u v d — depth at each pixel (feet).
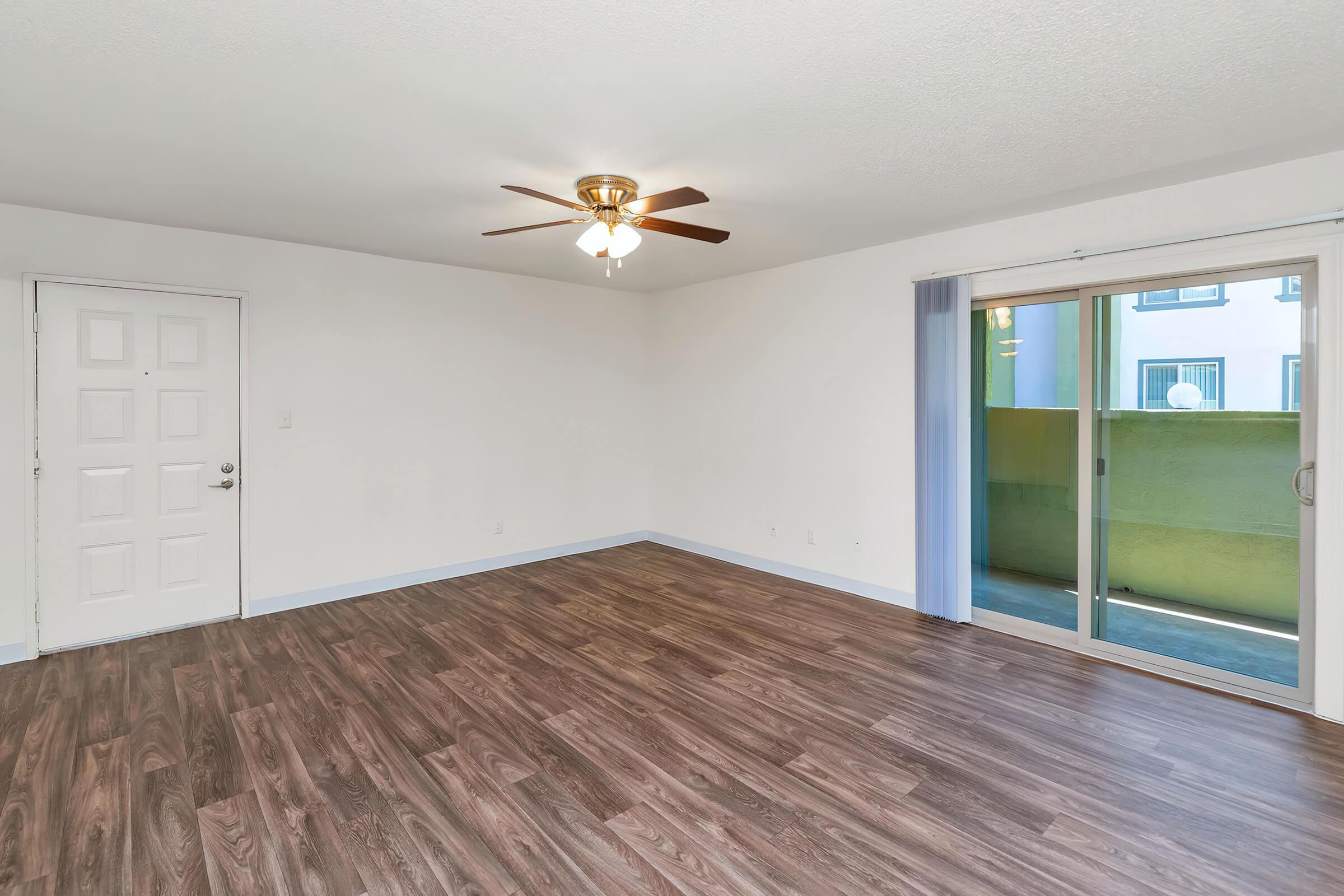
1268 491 10.10
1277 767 8.19
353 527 15.34
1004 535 13.24
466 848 6.75
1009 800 7.56
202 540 13.39
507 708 9.82
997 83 7.23
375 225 12.76
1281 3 5.72
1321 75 7.04
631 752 8.59
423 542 16.47
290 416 14.34
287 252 14.20
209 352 13.35
